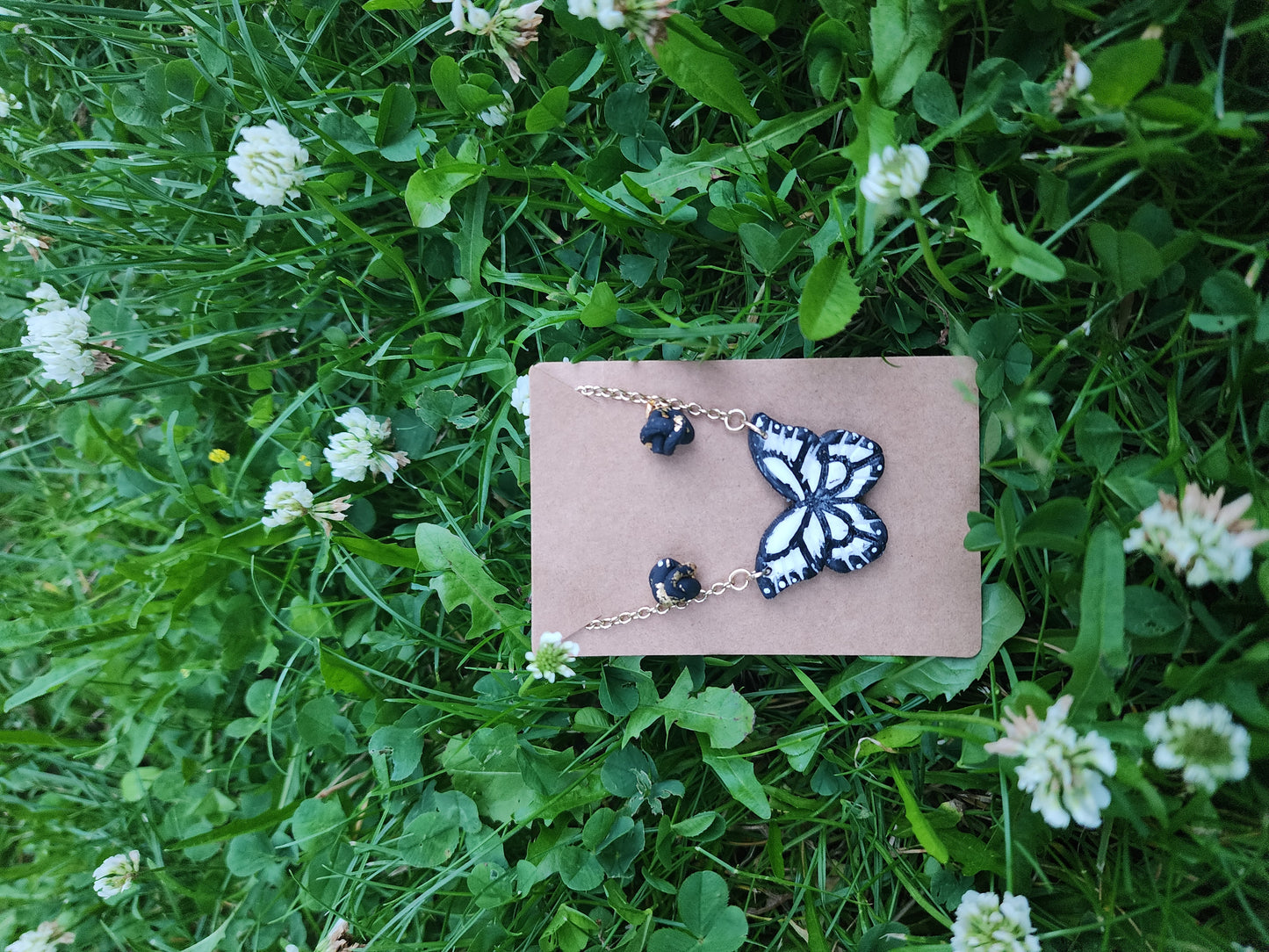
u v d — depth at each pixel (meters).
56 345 0.23
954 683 0.20
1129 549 0.17
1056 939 0.20
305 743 0.23
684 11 0.20
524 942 0.22
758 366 0.20
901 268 0.20
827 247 0.20
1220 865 0.18
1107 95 0.17
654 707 0.21
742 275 0.22
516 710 0.22
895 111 0.20
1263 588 0.17
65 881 0.25
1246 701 0.17
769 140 0.20
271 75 0.22
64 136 0.25
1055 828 0.20
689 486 0.20
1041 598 0.21
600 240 0.22
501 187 0.23
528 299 0.23
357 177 0.23
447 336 0.22
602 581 0.21
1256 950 0.19
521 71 0.22
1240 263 0.19
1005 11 0.19
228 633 0.24
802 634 0.20
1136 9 0.18
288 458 0.24
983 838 0.21
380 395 0.23
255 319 0.24
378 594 0.23
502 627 0.22
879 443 0.20
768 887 0.22
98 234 0.24
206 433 0.25
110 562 0.25
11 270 0.25
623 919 0.21
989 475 0.20
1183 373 0.20
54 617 0.24
